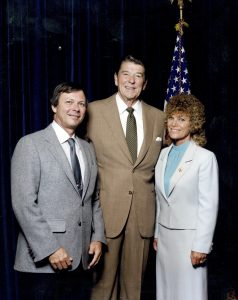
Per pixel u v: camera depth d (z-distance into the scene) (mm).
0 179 2969
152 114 2416
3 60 3039
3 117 3018
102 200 2291
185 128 2164
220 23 3867
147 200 2326
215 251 3836
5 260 2957
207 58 3863
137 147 2328
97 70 3457
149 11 3691
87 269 2037
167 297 2168
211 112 3887
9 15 3088
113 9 3525
